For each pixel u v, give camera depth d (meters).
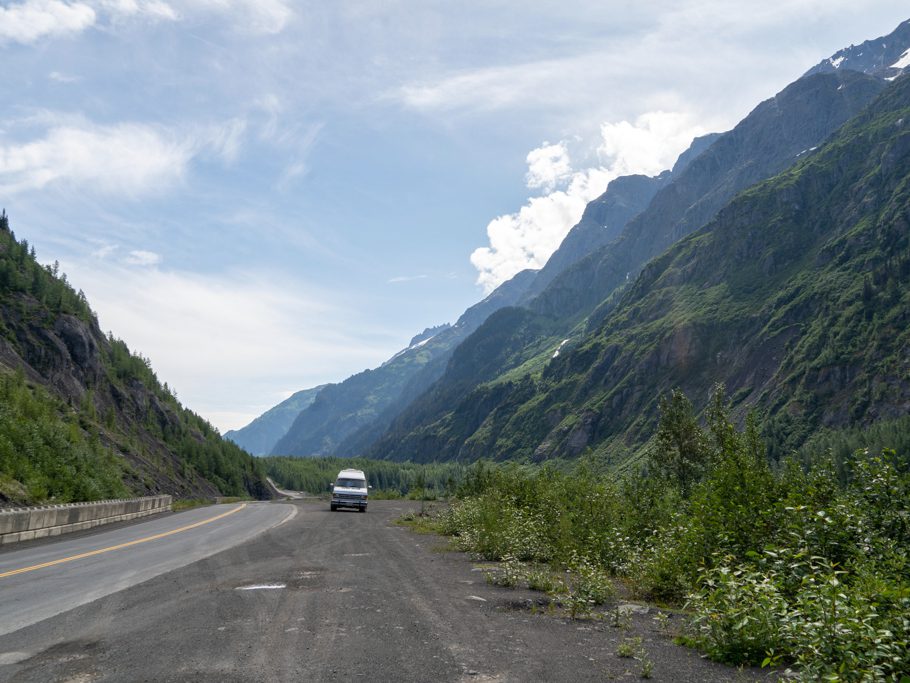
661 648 6.01
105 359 119.81
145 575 10.35
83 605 7.83
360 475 34.06
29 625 6.77
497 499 16.83
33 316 102.31
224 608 7.47
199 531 19.61
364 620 6.83
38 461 30.41
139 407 116.81
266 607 7.52
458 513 19.00
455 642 5.97
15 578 10.13
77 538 17.92
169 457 108.62
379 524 23.14
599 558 10.98
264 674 4.88
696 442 21.72
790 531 7.56
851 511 7.45
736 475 9.09
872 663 4.50
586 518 12.91
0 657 5.52
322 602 7.84
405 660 5.31
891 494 7.59
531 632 6.53
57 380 93.38
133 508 28.62
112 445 72.81
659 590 9.09
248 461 165.50
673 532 9.88
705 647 5.88
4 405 37.25
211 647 5.70
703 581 8.07
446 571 11.13
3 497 24.55
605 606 8.26
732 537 8.15
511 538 13.16
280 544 15.45
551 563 11.63
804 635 5.13
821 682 4.57
